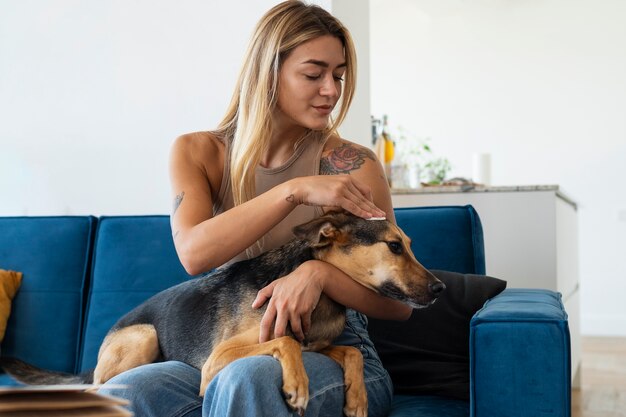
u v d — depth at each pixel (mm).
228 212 1638
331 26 1768
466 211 2289
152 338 1812
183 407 1482
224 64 2949
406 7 6996
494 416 1538
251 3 2912
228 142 1894
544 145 6648
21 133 3201
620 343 5945
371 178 1803
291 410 1363
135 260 2473
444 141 6926
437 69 6941
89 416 818
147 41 3039
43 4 3166
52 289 2564
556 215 3021
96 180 3105
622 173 6449
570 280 3887
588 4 6512
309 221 1694
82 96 3121
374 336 2072
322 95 1740
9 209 3221
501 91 6758
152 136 3035
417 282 1629
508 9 6707
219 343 1645
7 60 3215
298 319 1546
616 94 6465
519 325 1532
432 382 1995
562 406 1502
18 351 2531
